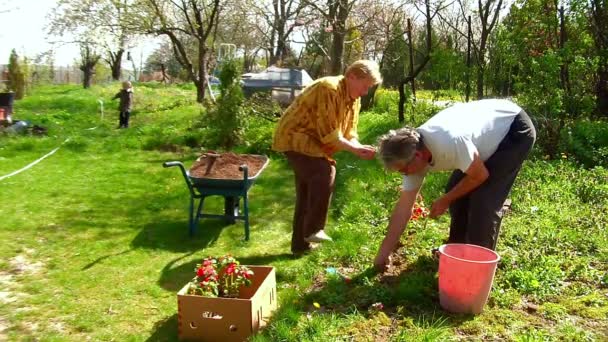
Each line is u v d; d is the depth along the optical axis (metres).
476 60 13.52
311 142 4.88
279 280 4.75
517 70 12.09
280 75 18.09
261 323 3.79
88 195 7.62
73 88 29.67
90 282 4.76
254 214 6.87
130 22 20.19
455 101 13.45
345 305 4.02
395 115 13.93
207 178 5.78
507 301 3.96
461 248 3.98
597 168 8.07
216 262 4.11
